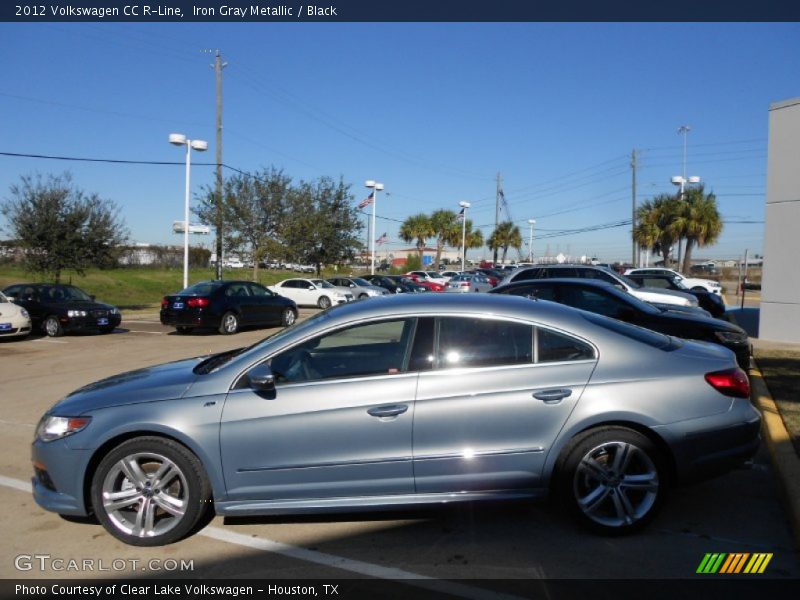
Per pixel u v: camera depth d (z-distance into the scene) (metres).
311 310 27.47
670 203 40.91
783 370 9.61
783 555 3.98
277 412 4.10
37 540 4.31
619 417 4.05
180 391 4.22
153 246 48.75
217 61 29.56
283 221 32.09
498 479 4.09
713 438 4.13
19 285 17.52
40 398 8.88
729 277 52.38
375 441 4.08
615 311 8.65
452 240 66.06
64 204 22.47
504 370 4.15
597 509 4.15
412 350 4.24
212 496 4.27
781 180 13.07
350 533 4.34
